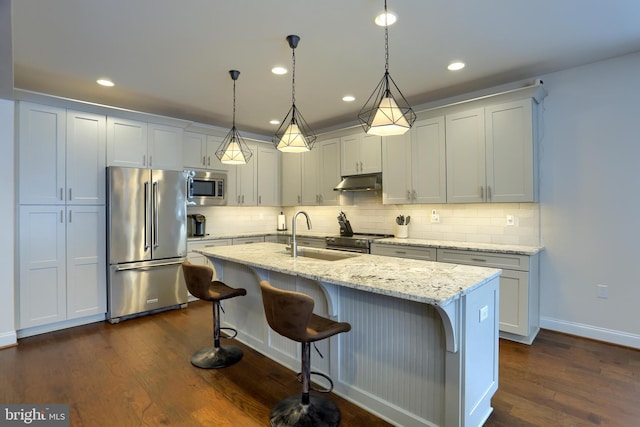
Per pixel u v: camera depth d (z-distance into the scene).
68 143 3.40
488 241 3.67
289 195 5.53
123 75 3.14
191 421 1.94
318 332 1.85
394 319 1.92
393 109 1.87
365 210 4.86
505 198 3.29
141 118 3.88
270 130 5.38
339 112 4.43
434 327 1.77
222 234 5.02
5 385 2.32
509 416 1.96
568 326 3.19
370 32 2.44
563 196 3.20
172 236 4.01
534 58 2.91
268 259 2.51
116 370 2.54
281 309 1.77
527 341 2.97
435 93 3.75
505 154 3.28
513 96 3.22
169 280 3.99
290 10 2.15
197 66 2.97
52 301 3.31
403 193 4.04
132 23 2.27
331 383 2.18
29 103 3.18
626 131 2.89
